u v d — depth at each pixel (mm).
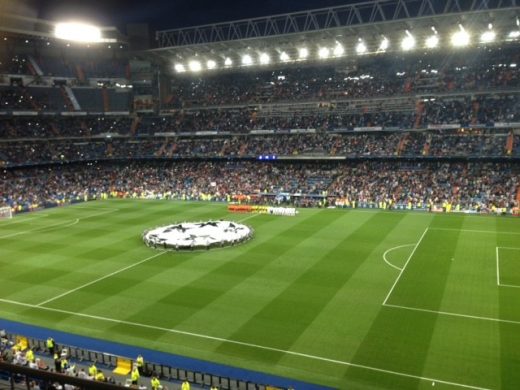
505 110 84312
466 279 41875
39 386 22328
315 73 107875
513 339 30703
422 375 26906
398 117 92500
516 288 39406
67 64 109688
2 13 88688
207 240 55156
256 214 74750
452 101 91000
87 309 38125
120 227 67250
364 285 41094
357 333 32219
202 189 94000
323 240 56781
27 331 34594
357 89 99625
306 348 30500
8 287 43469
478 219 66938
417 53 94438
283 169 96688
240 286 41875
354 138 94312
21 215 78125
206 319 35375
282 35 87688
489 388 25422
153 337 33000
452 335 31500
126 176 103750
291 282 42406
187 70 109000
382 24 79562
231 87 113438
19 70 101000
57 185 95812
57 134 103812
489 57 93250
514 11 70625
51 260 51438
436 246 52781
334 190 85250
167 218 73188
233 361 29359
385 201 78562
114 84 113000
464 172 82062
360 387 26016
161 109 114062
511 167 80688
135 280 44406
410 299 37750
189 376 28094
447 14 73250
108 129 110875
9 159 93500
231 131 103875
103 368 29500
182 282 43469
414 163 89000
